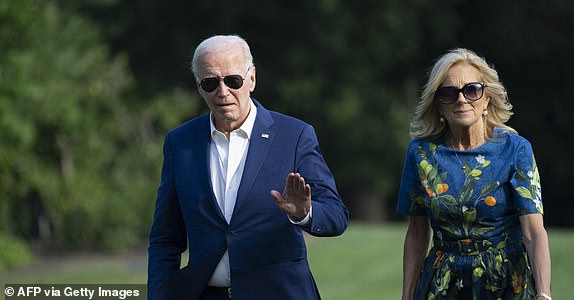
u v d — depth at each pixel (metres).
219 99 12.12
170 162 12.64
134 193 43.53
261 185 12.15
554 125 72.75
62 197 41.28
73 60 43.16
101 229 42.19
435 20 66.62
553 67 71.31
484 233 11.70
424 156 12.05
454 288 11.84
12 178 40.28
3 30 39.50
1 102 38.12
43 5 42.81
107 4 63.16
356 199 71.50
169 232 12.79
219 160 12.41
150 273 12.67
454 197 11.76
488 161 11.78
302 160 12.28
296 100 63.41
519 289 11.66
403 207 12.34
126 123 45.00
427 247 12.50
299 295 12.18
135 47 66.69
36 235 42.56
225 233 12.16
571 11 69.25
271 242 12.09
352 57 65.25
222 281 12.27
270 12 64.38
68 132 41.47
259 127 12.38
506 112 12.05
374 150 66.69
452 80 11.82
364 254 34.19
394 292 27.64
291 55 64.06
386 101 66.19
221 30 65.25
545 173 74.00
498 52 69.94
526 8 69.00
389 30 65.25
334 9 63.25
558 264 28.91
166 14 66.25
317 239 37.56
